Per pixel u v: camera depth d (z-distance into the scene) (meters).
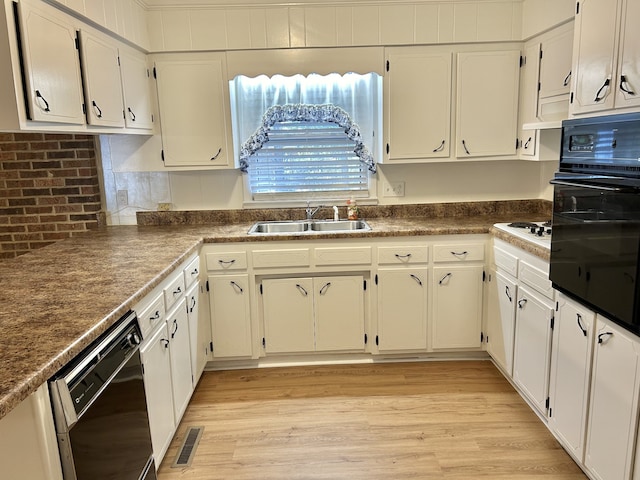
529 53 3.03
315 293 3.03
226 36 3.03
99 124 2.37
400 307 3.04
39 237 3.25
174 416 2.26
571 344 2.01
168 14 2.99
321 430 2.42
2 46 1.69
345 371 3.06
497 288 2.87
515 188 3.53
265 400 2.73
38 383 1.14
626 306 1.60
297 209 3.47
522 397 2.68
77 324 1.46
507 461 2.14
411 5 3.01
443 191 3.52
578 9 2.14
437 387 2.82
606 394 1.76
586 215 1.83
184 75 3.09
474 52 3.10
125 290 1.81
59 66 2.00
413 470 2.10
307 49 3.06
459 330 3.08
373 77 3.32
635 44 1.73
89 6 2.22
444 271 3.00
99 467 1.40
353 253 2.97
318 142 3.49
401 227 3.05
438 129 3.18
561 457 2.16
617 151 1.66
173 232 3.10
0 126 1.75
